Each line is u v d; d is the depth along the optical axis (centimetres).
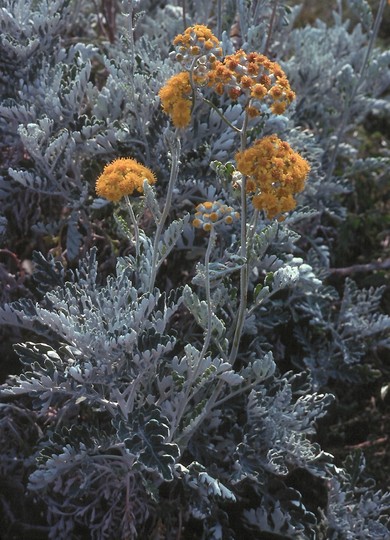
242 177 79
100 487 93
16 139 111
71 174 115
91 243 113
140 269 91
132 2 96
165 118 107
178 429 93
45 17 115
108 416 97
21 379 90
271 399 96
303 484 106
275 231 92
